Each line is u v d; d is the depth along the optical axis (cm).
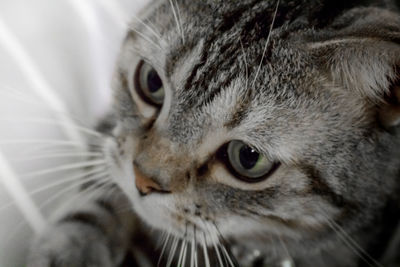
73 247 28
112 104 30
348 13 26
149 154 26
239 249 30
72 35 34
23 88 31
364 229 29
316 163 26
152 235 30
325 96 25
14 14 32
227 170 26
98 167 29
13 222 29
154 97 27
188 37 26
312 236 28
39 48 33
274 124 25
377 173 27
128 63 28
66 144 31
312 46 25
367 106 26
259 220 27
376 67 25
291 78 25
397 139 27
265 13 26
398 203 29
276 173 26
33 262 28
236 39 25
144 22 28
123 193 29
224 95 25
